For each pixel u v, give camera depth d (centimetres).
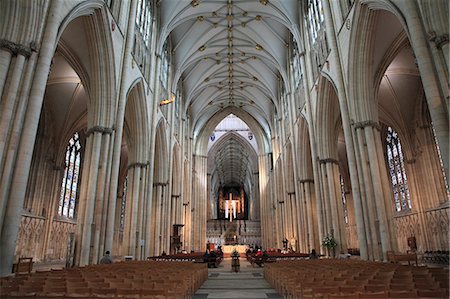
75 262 1209
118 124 1480
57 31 984
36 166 2156
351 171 1393
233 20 2678
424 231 2166
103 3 1320
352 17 1397
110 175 1402
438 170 2116
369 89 1420
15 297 446
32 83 866
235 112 4453
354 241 3173
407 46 1652
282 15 2425
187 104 3484
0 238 746
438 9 848
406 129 2320
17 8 875
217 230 4991
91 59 1422
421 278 557
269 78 3406
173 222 2997
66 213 2530
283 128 3197
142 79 1897
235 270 1730
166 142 2547
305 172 2466
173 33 2758
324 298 416
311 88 2120
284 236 3161
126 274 695
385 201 1265
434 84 831
